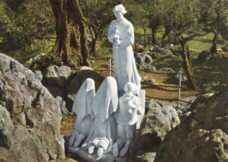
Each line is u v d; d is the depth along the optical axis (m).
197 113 9.34
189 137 8.75
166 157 8.98
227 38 41.16
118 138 11.66
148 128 11.16
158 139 11.05
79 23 22.52
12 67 11.50
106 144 11.40
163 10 33.25
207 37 54.22
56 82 18.42
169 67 33.69
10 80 11.21
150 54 38.31
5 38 28.97
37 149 10.59
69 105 17.66
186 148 8.58
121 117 11.39
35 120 10.92
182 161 8.56
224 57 39.47
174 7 32.47
